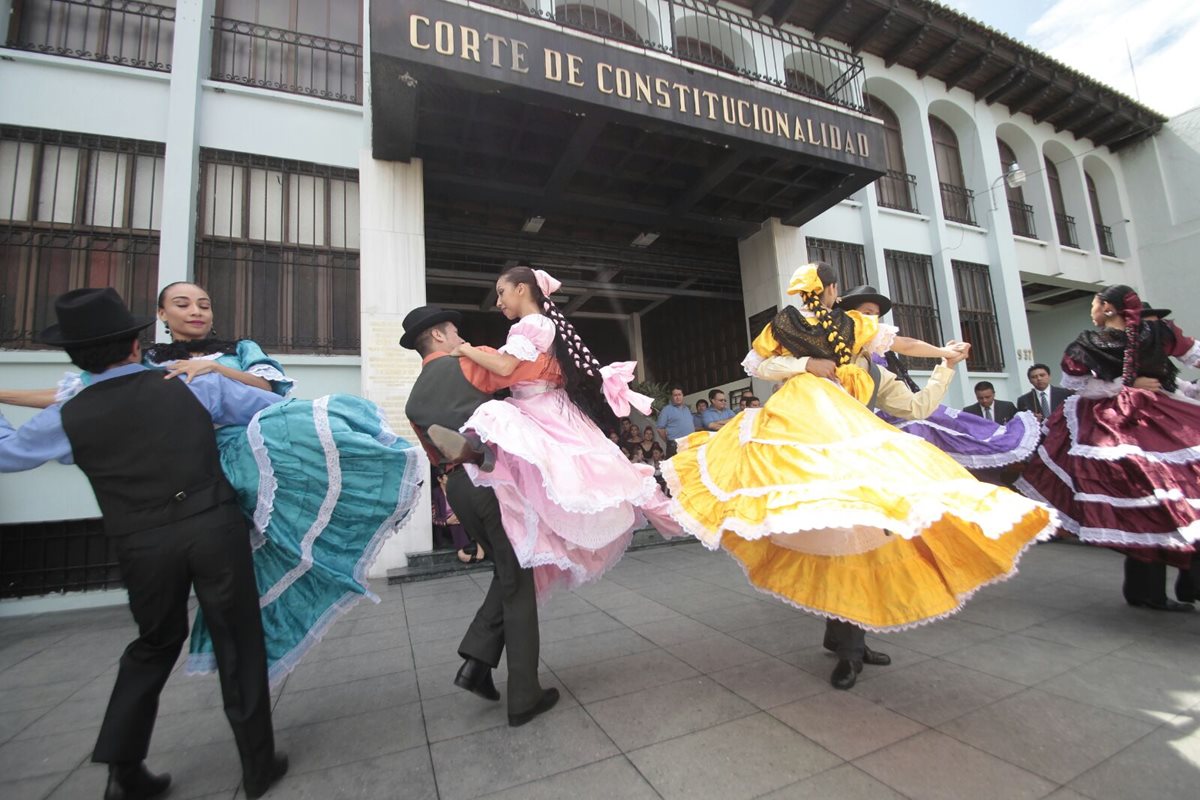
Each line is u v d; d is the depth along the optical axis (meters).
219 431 2.33
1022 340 10.52
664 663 2.95
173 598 1.91
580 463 2.36
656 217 8.09
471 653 2.48
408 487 2.39
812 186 7.89
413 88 5.27
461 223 7.80
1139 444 3.21
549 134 6.33
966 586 2.29
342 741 2.29
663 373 11.68
